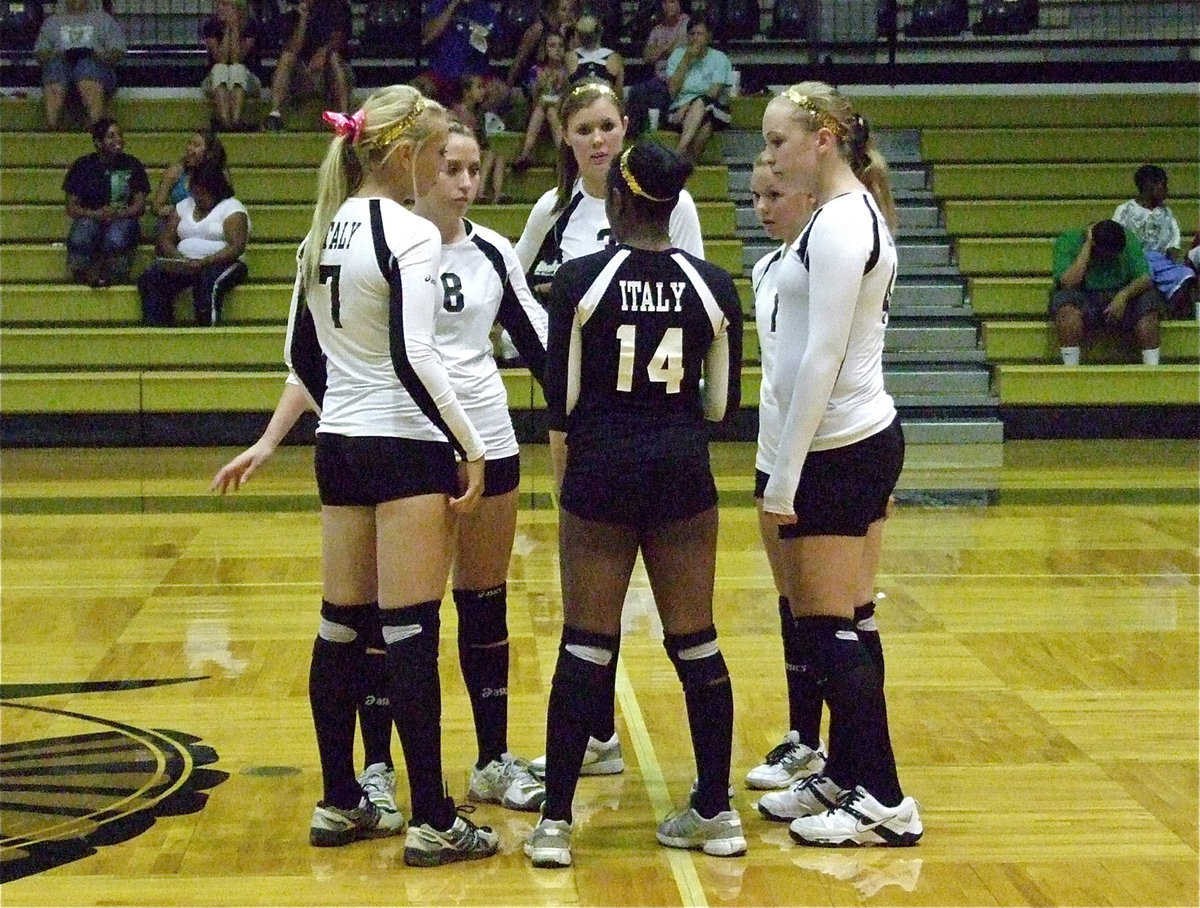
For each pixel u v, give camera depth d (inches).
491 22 745.0
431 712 192.4
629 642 311.7
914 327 673.0
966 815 212.2
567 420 194.5
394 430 190.2
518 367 631.2
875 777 201.5
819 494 196.4
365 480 191.5
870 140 206.8
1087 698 271.0
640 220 192.4
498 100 738.8
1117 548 410.9
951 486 515.2
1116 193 727.7
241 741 245.9
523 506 478.6
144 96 763.4
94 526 443.8
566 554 193.8
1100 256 652.1
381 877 189.5
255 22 764.6
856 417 196.4
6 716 259.6
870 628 214.2
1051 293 668.1
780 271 203.5
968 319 684.1
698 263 194.5
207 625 326.3
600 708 198.1
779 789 225.3
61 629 322.7
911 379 655.1
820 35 797.2
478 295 212.5
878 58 815.7
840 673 200.5
